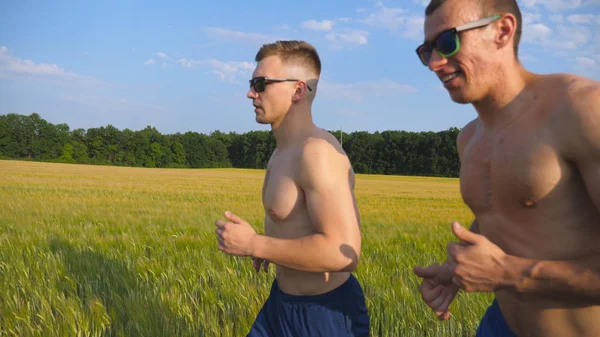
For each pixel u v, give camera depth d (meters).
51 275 4.64
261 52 2.09
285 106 2.04
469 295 3.97
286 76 2.02
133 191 22.20
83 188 23.20
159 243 6.88
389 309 3.76
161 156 84.31
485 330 1.78
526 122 1.39
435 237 8.11
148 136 86.31
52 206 13.49
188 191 23.23
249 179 38.72
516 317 1.57
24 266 5.04
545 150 1.33
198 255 5.81
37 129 81.38
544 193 1.35
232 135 94.44
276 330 2.10
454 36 1.36
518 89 1.42
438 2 1.40
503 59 1.39
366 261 5.51
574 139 1.27
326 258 1.84
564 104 1.30
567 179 1.33
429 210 15.62
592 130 1.22
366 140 77.62
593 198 1.27
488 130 1.52
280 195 2.00
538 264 1.28
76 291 4.26
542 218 1.38
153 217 10.86
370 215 13.38
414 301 3.89
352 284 2.07
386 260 5.89
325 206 1.86
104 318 3.47
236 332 3.48
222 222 1.97
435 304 1.81
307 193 1.92
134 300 3.82
